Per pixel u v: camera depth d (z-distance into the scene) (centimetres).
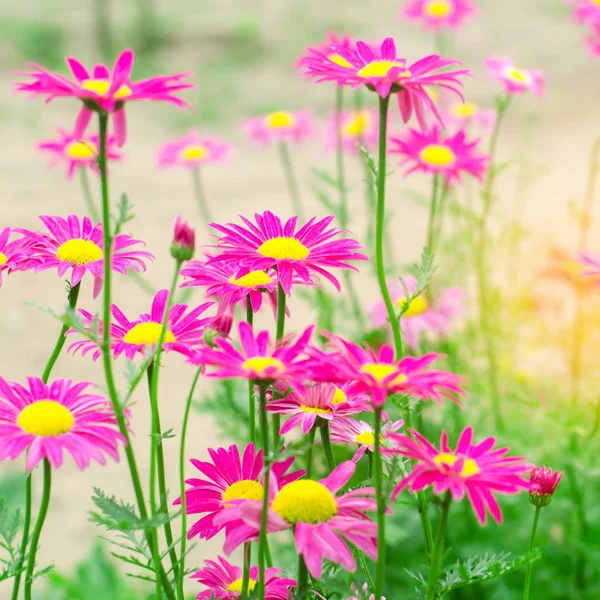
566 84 927
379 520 153
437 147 234
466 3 331
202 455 341
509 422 268
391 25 1155
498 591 231
